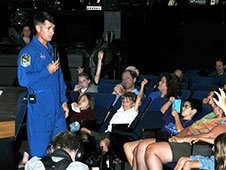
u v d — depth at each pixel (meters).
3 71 8.87
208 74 11.13
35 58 5.34
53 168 3.88
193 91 7.74
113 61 9.24
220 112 5.32
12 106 4.33
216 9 12.24
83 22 13.20
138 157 5.06
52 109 5.45
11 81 8.88
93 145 5.89
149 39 13.80
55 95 5.48
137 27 13.52
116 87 7.16
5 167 4.31
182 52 14.04
